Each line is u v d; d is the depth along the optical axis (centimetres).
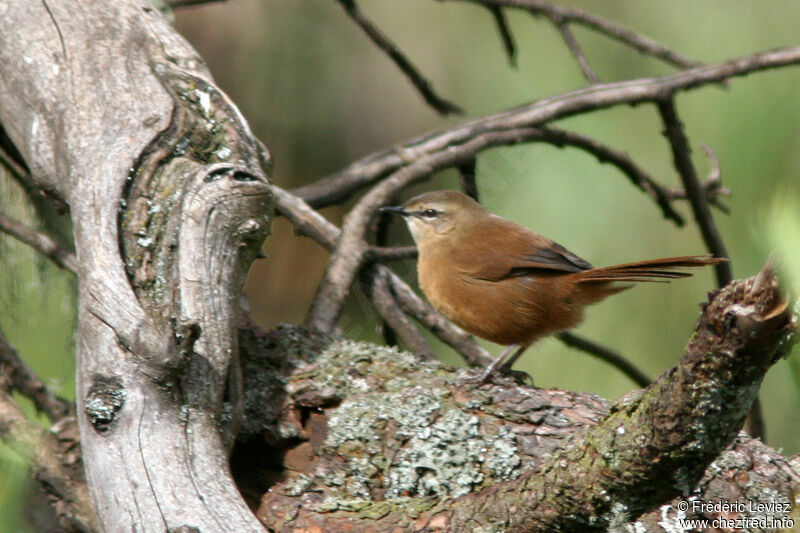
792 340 280
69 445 574
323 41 965
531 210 866
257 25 944
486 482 519
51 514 612
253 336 612
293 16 953
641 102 848
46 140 652
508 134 852
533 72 991
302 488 528
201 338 521
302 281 1002
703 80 836
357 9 875
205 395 505
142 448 472
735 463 493
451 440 534
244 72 945
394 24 1008
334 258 746
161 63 690
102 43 698
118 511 461
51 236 866
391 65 995
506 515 455
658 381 368
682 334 852
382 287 770
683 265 641
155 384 488
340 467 540
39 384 707
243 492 534
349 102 977
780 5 877
